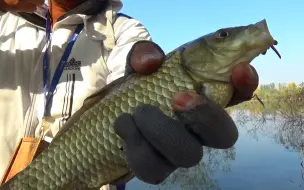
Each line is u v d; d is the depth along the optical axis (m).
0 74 0.33
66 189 0.25
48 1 0.36
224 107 0.24
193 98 0.21
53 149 0.26
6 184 0.26
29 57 0.34
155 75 0.24
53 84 0.32
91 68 0.32
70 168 0.25
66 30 0.34
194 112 0.21
